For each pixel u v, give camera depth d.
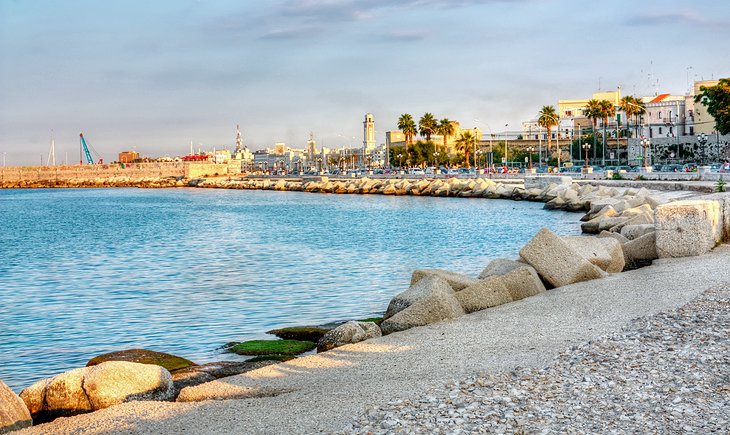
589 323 17.02
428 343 16.39
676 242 26.33
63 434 11.62
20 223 91.50
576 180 103.56
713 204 27.81
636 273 23.69
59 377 13.67
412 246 50.34
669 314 16.70
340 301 28.94
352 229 66.25
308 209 101.81
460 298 20.11
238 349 20.27
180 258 47.84
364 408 11.85
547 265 23.19
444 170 167.38
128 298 31.73
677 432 9.86
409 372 14.12
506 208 87.50
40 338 24.03
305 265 41.25
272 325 24.70
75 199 164.38
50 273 42.25
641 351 13.83
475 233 58.22
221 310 27.84
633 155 163.12
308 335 21.83
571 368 13.12
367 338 18.06
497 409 11.16
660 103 180.00
